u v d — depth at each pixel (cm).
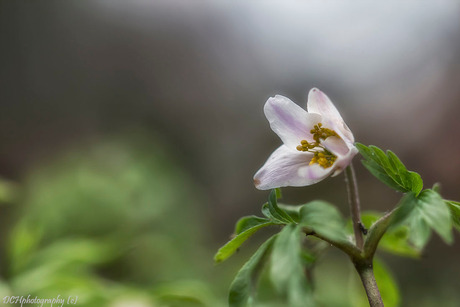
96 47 107
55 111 99
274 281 23
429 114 89
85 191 46
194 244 54
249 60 110
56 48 103
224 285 43
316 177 25
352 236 25
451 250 67
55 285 32
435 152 86
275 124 26
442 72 91
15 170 90
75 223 45
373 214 28
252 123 104
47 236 43
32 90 99
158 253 46
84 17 107
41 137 95
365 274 24
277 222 24
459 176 82
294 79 105
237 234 25
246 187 95
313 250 27
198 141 102
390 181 24
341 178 81
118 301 32
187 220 56
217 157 100
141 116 104
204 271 47
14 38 100
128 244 43
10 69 98
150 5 111
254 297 24
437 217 23
